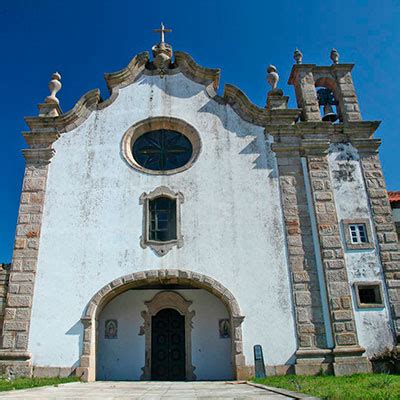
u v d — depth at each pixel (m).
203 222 16.48
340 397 7.78
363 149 17.69
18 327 15.18
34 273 15.88
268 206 16.75
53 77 19.48
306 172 17.31
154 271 15.77
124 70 19.06
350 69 19.80
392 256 15.95
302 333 14.98
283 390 9.36
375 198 16.89
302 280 15.65
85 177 17.31
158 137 18.50
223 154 17.64
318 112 18.62
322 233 16.20
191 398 8.18
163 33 20.53
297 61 20.17
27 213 16.73
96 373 16.80
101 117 18.42
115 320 17.55
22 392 9.62
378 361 14.49
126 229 16.42
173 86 19.08
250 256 16.02
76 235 16.41
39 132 17.98
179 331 17.56
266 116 18.11
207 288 16.00
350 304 15.23
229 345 17.16
